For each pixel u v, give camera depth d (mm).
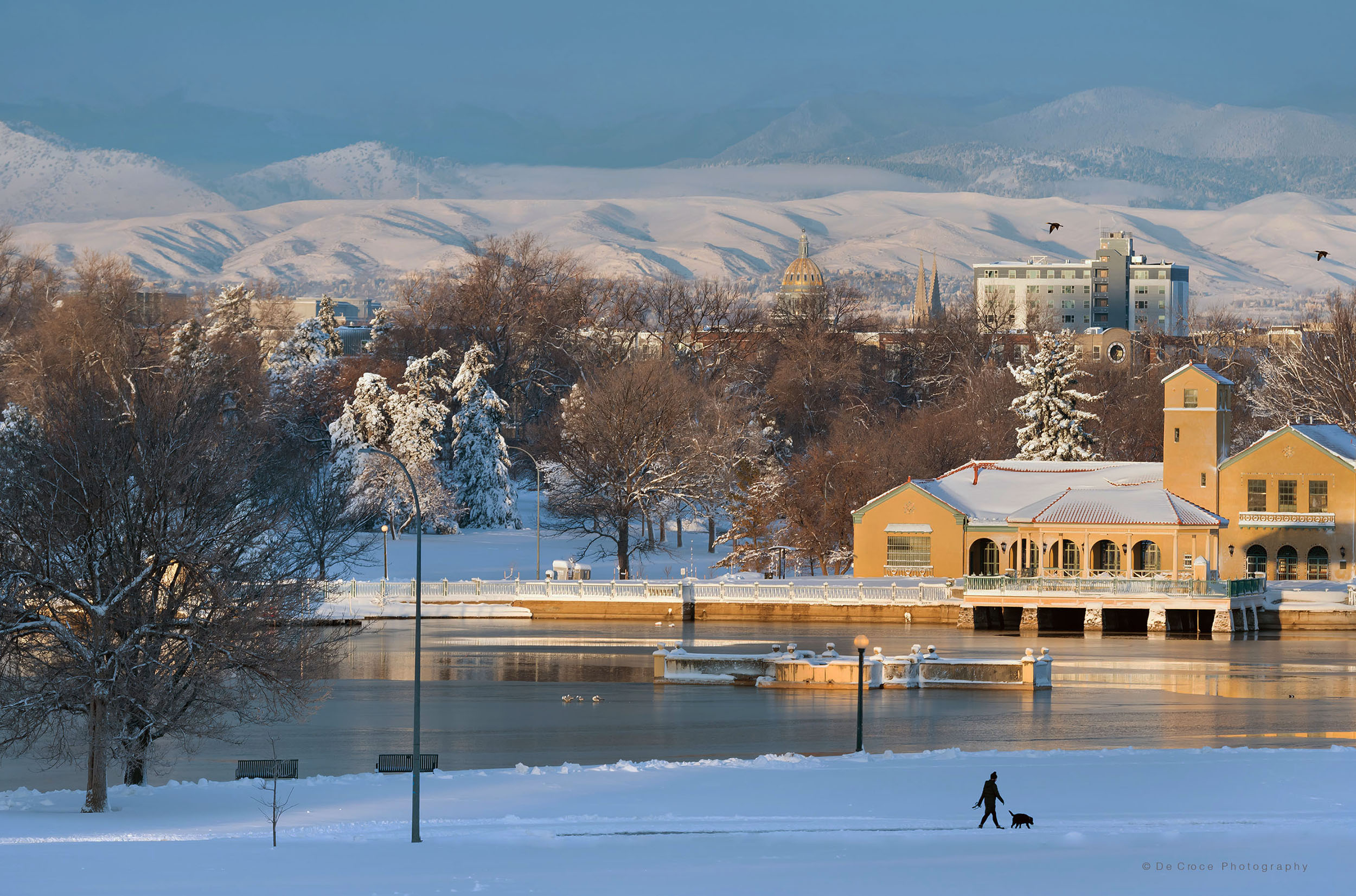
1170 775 170500
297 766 181875
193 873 119625
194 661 172750
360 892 112188
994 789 141125
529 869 121562
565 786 167250
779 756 186375
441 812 153000
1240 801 156000
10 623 164000
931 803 156250
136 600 167875
